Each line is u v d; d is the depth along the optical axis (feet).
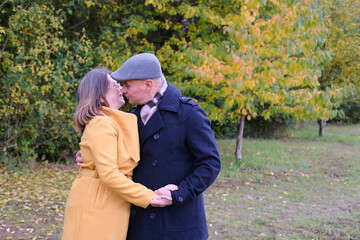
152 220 5.80
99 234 5.56
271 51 20.48
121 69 5.85
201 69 19.85
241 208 16.30
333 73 37.55
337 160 28.91
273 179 22.35
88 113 5.72
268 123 42.42
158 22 24.40
